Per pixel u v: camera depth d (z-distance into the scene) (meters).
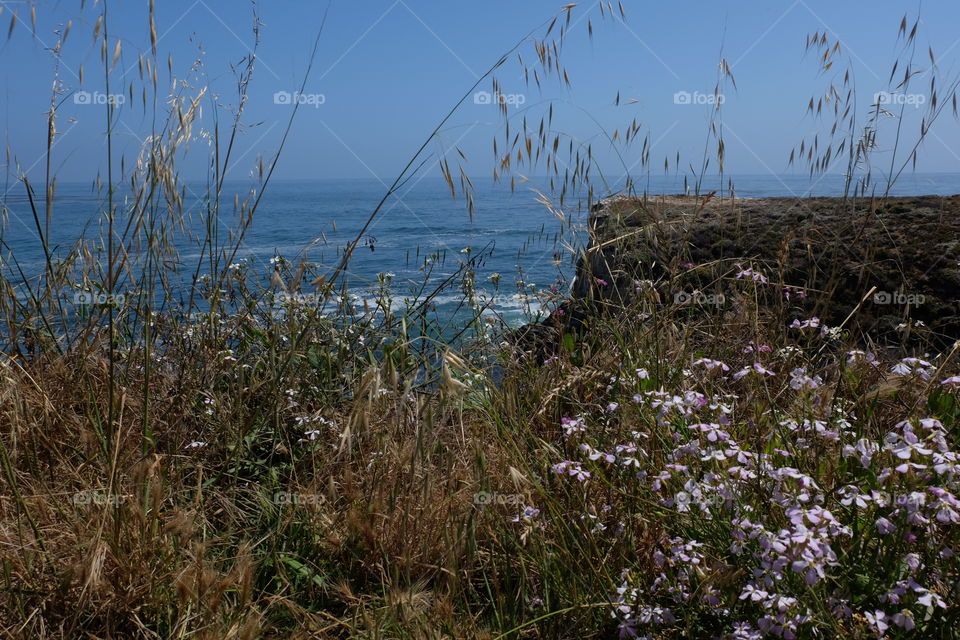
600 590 1.87
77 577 1.89
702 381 2.46
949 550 1.54
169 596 1.94
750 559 1.69
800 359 2.79
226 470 2.62
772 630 1.59
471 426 2.45
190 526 2.00
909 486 1.56
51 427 2.49
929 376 2.22
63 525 2.13
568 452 2.23
